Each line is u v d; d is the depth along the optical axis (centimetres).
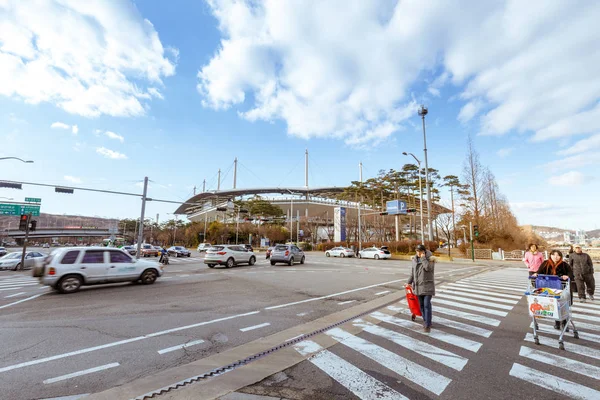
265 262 2822
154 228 10556
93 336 598
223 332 626
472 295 1055
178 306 878
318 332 624
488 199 4725
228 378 411
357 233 5803
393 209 3716
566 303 555
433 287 635
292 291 1155
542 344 546
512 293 1101
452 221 4728
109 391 374
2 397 362
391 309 842
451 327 656
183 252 4116
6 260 2325
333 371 434
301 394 368
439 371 433
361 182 6316
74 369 444
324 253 5169
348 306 888
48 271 1081
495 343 552
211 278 1554
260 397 362
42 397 363
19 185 2084
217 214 9756
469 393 370
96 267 1166
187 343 558
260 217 7831
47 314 778
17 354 503
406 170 5844
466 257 3834
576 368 443
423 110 3606
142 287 1235
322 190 11288
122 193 2473
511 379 407
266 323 696
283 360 473
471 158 4372
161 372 432
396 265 2617
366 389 380
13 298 1002
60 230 9419
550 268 637
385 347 532
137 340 574
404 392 372
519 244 4294
